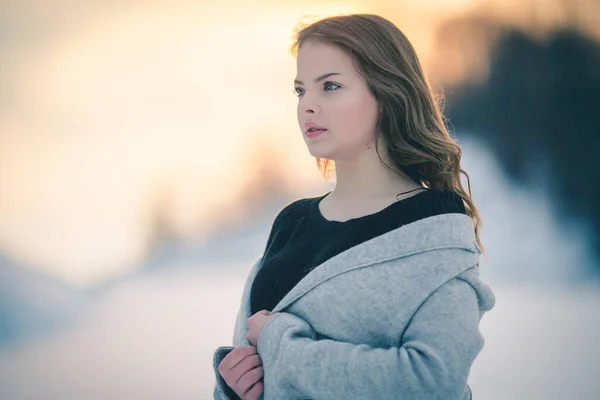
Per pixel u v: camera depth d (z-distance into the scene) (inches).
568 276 282.2
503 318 231.0
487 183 334.0
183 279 291.7
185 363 201.0
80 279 289.9
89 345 220.4
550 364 188.1
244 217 332.5
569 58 351.9
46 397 179.3
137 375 192.5
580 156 340.8
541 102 349.1
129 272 299.6
